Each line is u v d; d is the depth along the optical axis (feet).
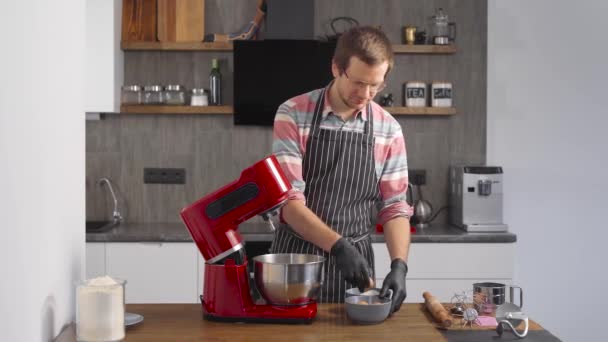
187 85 14.90
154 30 14.53
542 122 14.88
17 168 4.96
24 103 5.11
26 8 5.16
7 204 4.75
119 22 14.24
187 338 5.96
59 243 6.04
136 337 5.97
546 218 14.94
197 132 15.05
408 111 14.44
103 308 5.59
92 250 13.05
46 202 5.64
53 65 5.86
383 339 5.98
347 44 7.57
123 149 15.01
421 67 14.93
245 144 15.05
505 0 14.78
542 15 14.76
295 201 7.79
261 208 6.52
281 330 6.23
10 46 4.82
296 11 14.05
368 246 8.63
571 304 15.01
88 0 13.56
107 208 15.07
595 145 14.85
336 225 8.37
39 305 5.45
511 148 14.93
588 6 14.71
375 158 8.42
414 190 15.05
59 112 6.04
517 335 6.18
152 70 14.87
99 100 13.66
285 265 6.40
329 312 6.90
